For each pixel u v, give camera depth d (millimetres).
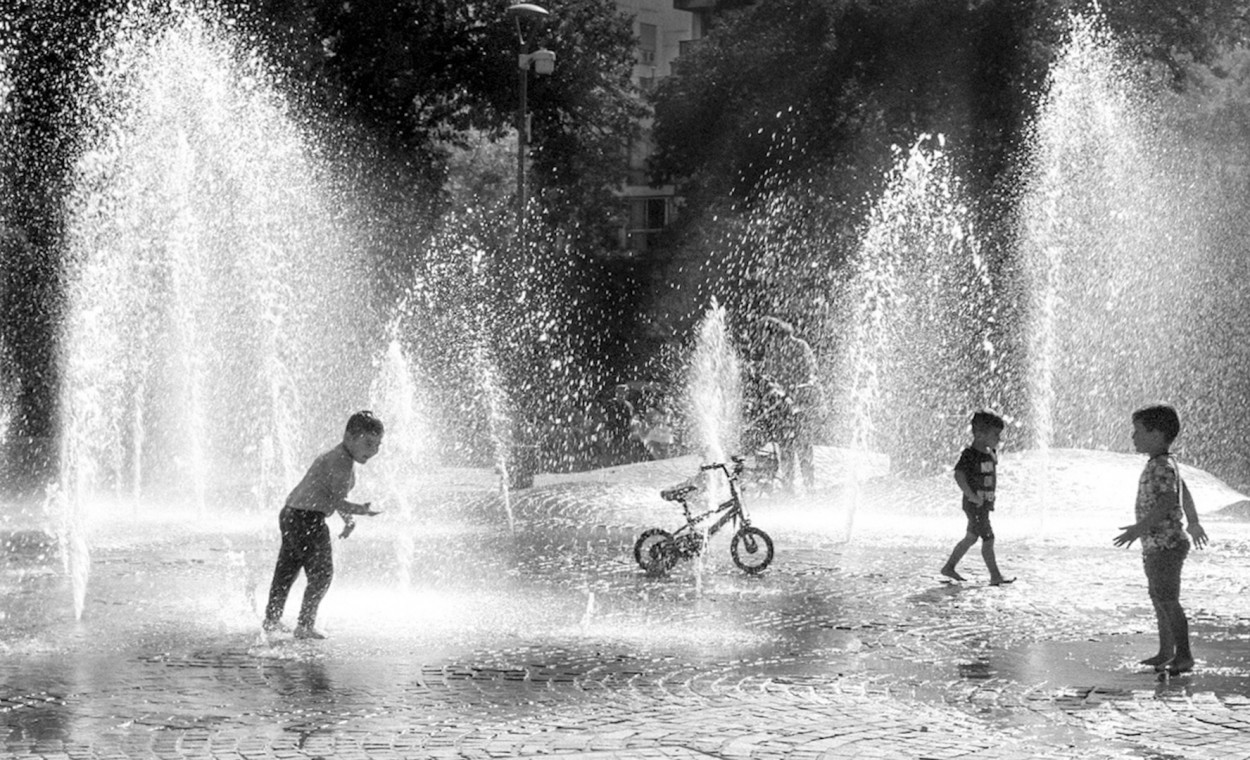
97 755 8438
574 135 58000
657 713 9656
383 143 52094
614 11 57812
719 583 16875
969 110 49688
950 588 16516
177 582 16484
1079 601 15367
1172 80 51188
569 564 18781
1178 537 11250
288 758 8398
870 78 51750
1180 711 9766
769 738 8914
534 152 57312
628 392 54312
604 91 57375
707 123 55750
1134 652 12156
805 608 14820
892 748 8680
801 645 12492
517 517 26047
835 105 52594
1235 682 10805
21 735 8930
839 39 51562
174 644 12258
